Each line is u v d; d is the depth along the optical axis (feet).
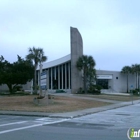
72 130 41.96
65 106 92.79
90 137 34.86
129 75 310.24
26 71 184.96
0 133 38.47
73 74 227.81
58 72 266.36
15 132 39.50
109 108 94.32
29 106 90.68
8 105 94.43
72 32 230.89
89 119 60.34
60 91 243.40
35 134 37.52
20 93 184.75
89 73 223.71
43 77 101.65
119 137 35.06
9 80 179.11
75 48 230.68
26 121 55.67
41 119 60.03
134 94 234.17
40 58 191.72
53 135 36.58
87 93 221.05
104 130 42.11
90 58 223.71
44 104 95.45
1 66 187.21
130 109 93.35
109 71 298.35
